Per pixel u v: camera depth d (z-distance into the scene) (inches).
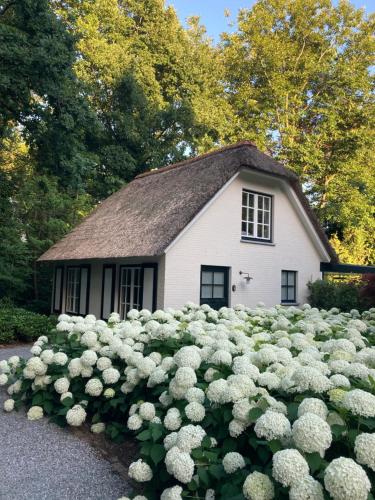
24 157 582.6
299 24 879.1
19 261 564.4
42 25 432.5
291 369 112.0
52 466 136.2
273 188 472.1
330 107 825.5
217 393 103.0
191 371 117.5
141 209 457.4
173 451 91.4
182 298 378.3
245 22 910.4
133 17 944.9
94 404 163.5
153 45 908.0
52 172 517.3
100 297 471.8
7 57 402.9
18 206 581.3
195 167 467.2
